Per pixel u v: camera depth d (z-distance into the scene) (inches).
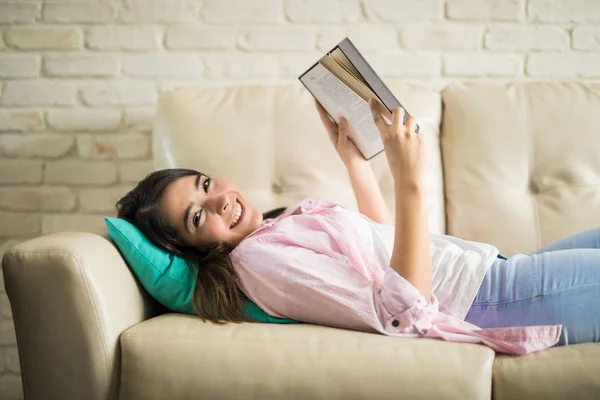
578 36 78.2
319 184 64.2
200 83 78.5
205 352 38.9
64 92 78.2
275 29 78.0
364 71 46.4
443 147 67.3
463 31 78.1
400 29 78.0
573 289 44.3
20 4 77.3
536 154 64.9
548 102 66.2
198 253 50.6
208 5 77.7
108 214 78.9
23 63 77.9
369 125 54.1
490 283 47.0
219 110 65.9
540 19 78.0
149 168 79.0
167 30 78.0
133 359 39.5
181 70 78.3
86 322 40.1
